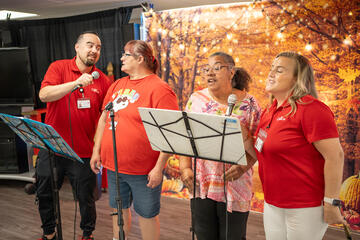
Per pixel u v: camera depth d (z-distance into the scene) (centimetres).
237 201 193
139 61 215
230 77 192
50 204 267
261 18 313
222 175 191
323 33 290
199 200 199
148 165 213
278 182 159
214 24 334
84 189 266
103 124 237
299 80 155
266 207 172
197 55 346
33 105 422
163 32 358
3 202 378
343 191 299
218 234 203
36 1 404
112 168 218
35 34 470
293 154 153
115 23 407
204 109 198
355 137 288
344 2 278
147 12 363
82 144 260
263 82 320
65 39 457
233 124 140
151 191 215
